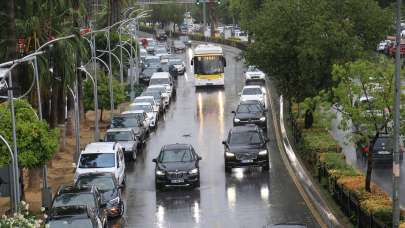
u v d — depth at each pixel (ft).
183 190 132.36
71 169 152.87
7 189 113.70
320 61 160.97
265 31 171.01
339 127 112.06
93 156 133.69
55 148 118.62
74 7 180.45
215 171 147.23
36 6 146.82
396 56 85.87
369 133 107.45
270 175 140.46
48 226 93.25
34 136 115.65
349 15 170.30
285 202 118.93
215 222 109.09
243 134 148.36
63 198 102.63
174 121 215.10
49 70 150.30
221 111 228.43
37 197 130.21
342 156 131.44
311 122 163.53
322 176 126.52
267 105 238.07
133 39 321.32
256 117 191.01
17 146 114.42
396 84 85.76
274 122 204.64
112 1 299.99
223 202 121.60
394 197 85.25
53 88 157.17
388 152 145.69
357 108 108.27
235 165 143.23
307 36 160.76
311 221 106.22
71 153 171.53
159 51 449.06
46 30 149.59
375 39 172.86
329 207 111.96
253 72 293.84
